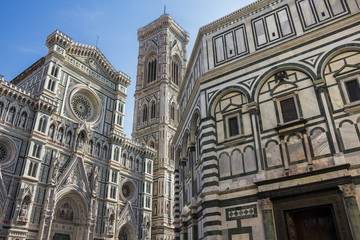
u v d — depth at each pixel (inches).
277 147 774.5
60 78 2159.2
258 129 823.7
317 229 671.8
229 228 757.9
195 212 1018.1
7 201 1558.8
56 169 1854.1
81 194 1967.3
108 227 2078.0
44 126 1878.7
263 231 703.7
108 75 2640.3
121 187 2381.9
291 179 706.8
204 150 876.0
